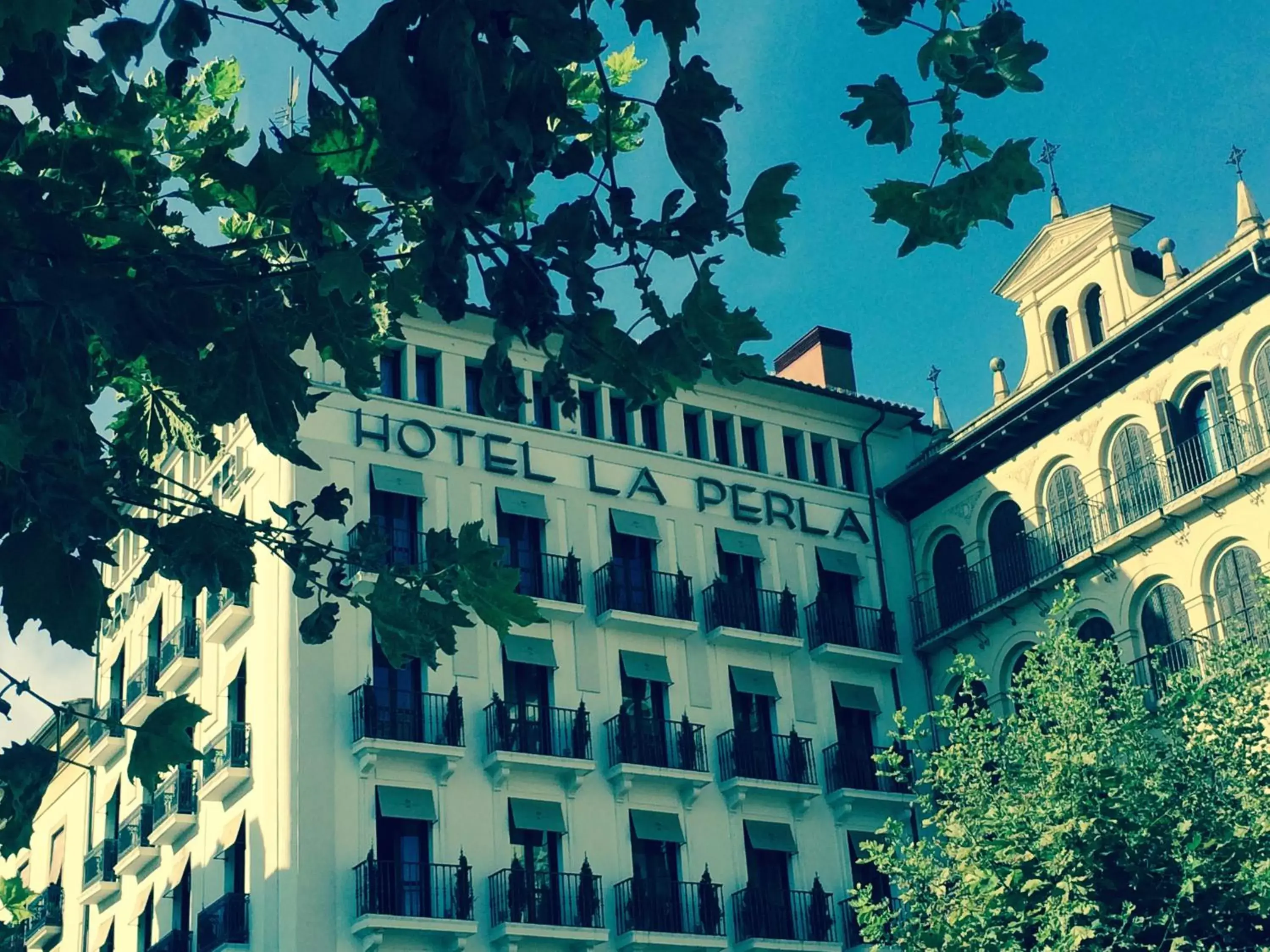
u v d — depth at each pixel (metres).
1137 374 38.00
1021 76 5.14
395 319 6.74
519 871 35.25
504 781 35.97
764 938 37.38
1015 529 41.28
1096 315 39.94
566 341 5.38
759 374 5.35
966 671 27.56
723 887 38.03
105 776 45.88
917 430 46.34
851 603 43.12
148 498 6.29
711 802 38.72
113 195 6.11
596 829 36.88
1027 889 23.08
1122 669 26.64
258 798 35.41
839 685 41.62
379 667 35.84
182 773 38.53
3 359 5.27
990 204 5.27
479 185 4.68
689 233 5.21
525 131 4.70
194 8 5.29
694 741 38.78
